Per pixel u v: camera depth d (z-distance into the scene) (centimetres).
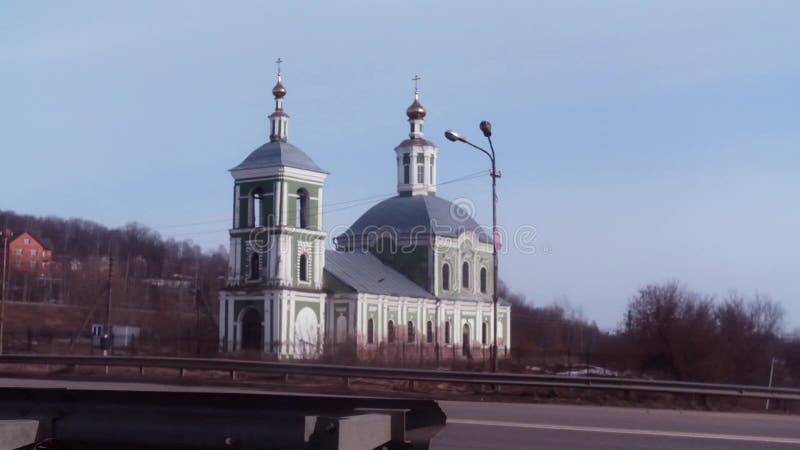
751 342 6412
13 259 10594
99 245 12800
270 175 6122
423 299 7062
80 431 578
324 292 6431
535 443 1409
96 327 6012
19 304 8994
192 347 5928
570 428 1622
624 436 1512
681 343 5506
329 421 496
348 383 3044
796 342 6788
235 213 6281
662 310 5631
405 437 575
